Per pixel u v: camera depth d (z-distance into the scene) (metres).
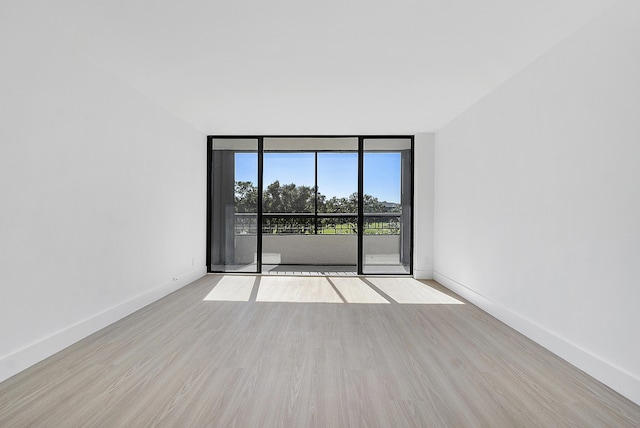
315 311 4.21
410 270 6.43
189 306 4.37
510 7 2.44
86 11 2.52
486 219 4.20
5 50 2.46
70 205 3.08
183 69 3.50
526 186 3.38
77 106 3.15
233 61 3.32
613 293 2.40
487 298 4.18
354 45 3.01
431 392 2.34
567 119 2.83
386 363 2.78
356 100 4.42
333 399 2.24
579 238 2.70
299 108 4.77
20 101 2.58
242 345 3.13
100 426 1.94
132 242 4.05
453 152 5.26
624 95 2.31
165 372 2.60
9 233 2.50
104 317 3.56
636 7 2.23
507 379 2.53
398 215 6.43
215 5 2.43
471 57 3.22
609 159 2.43
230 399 2.23
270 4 2.42
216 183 6.54
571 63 2.80
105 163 3.55
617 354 2.37
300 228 7.74
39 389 2.34
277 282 5.82
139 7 2.46
